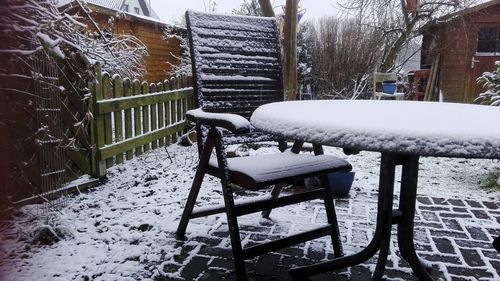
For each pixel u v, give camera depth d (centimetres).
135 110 385
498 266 190
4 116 196
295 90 508
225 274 179
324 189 194
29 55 204
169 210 254
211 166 188
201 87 211
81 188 288
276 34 247
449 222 245
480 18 870
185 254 197
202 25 220
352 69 995
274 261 195
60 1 248
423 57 1020
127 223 231
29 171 220
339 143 111
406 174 166
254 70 234
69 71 284
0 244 187
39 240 204
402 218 169
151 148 430
